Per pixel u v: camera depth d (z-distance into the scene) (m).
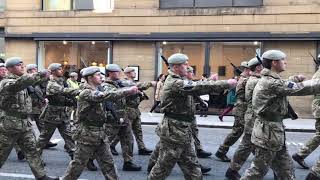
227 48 19.94
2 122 6.96
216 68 20.08
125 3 21.00
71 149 9.44
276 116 5.91
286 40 19.03
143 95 10.33
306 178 7.38
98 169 8.77
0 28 23.09
